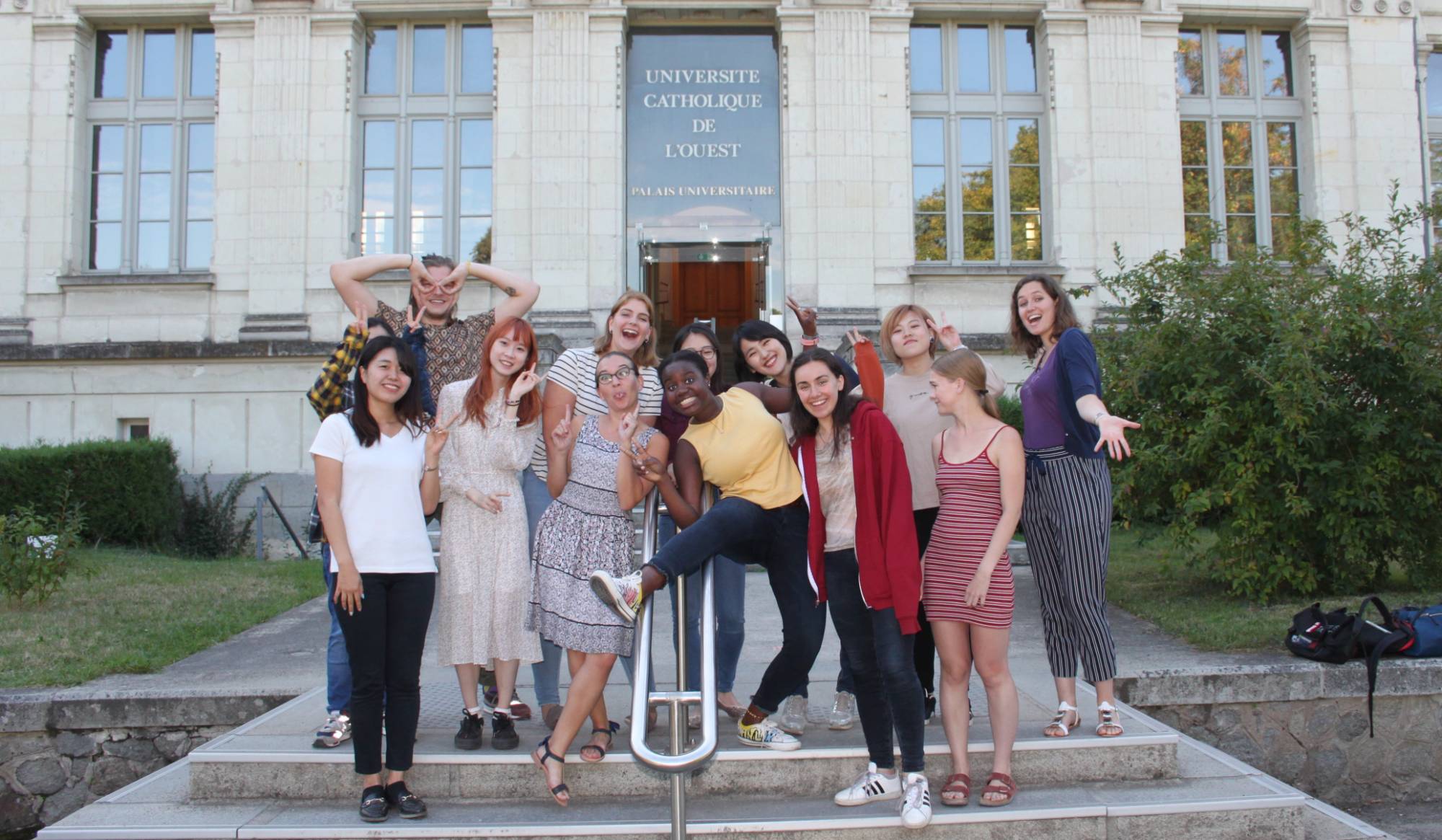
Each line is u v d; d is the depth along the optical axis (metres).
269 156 13.74
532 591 4.34
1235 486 7.57
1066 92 14.14
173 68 14.45
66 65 14.03
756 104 14.25
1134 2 14.13
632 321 4.79
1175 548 8.35
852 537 4.16
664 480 4.34
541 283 13.55
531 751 4.43
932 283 13.94
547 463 4.85
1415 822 5.42
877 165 13.97
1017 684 5.67
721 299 14.02
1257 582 7.93
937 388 4.30
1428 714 5.75
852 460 4.17
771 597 9.15
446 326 5.18
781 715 4.86
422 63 14.34
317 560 11.86
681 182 14.09
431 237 14.12
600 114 13.78
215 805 4.31
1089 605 4.54
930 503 4.60
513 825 4.02
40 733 5.55
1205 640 6.66
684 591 4.41
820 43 13.90
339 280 4.99
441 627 4.47
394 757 4.09
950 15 14.36
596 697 4.18
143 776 5.56
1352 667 5.77
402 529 4.12
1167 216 14.07
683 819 3.82
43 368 13.62
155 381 13.61
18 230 13.85
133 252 14.24
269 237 13.68
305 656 6.71
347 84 13.83
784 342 4.84
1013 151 14.48
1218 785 4.38
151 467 12.38
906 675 4.02
